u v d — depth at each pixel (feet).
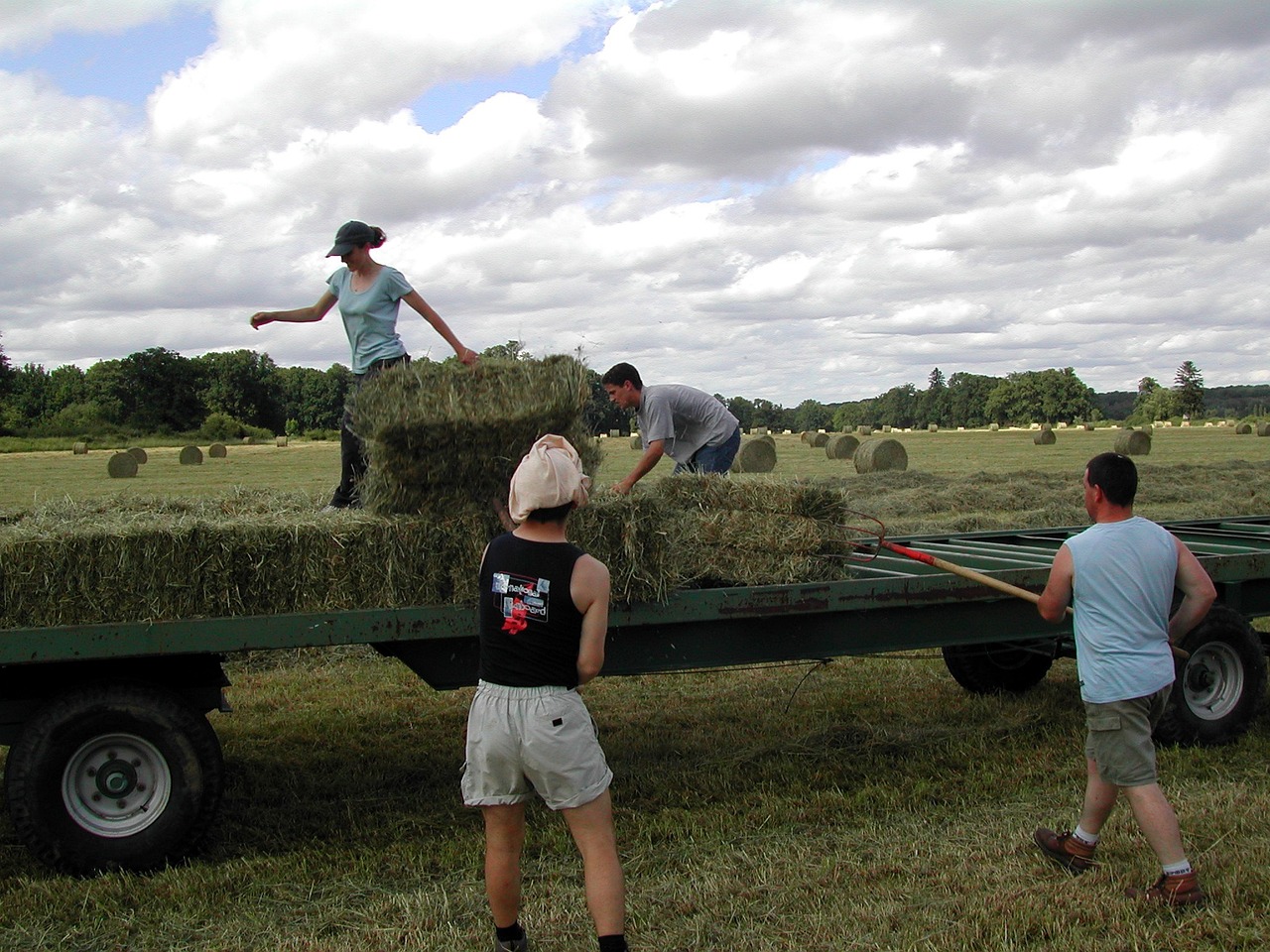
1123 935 11.14
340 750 18.85
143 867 13.26
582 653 10.14
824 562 16.24
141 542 13.17
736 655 15.94
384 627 13.87
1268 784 15.92
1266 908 11.58
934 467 91.04
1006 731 19.01
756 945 11.10
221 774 13.69
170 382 346.13
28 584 12.87
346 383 18.67
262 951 11.25
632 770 17.06
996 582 15.25
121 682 13.39
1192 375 421.18
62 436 281.95
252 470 107.76
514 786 10.25
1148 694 12.11
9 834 14.88
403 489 14.20
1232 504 55.52
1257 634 20.93
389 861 13.57
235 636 13.35
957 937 11.10
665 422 20.81
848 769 16.96
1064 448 133.39
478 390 14.15
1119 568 12.34
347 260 18.08
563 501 10.25
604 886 10.09
